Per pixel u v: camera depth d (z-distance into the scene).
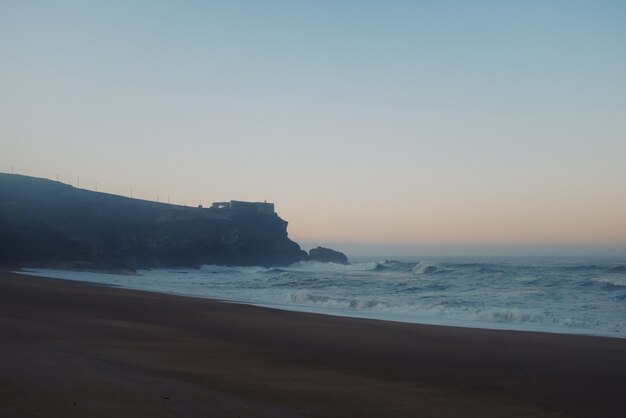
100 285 35.69
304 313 22.59
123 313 19.66
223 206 91.25
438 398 8.96
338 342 14.67
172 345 13.08
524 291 32.09
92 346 12.09
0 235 57.28
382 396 8.88
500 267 52.22
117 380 8.30
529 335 16.83
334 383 9.72
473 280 41.03
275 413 7.27
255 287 39.69
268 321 19.11
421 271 56.28
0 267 50.72
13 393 7.07
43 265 55.59
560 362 12.44
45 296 23.98
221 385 8.95
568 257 119.25
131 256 70.25
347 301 26.97
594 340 15.88
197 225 78.69
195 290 36.53
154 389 7.97
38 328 14.33
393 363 11.95
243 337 15.06
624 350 14.10
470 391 9.56
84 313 18.89
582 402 8.98
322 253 94.81
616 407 8.71
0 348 10.48
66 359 9.84
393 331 17.23
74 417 6.23
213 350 12.67
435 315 23.16
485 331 17.66
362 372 10.87
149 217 77.50
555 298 27.97
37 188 69.88
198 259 75.75
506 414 8.16
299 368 11.01
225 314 20.95
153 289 36.41
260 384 9.27
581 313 22.33
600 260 92.06
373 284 40.09
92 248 66.69
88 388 7.62
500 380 10.52
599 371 11.48
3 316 16.36
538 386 10.08
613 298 27.61
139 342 13.21
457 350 13.86
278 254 86.69
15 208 63.06
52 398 6.96
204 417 6.70
